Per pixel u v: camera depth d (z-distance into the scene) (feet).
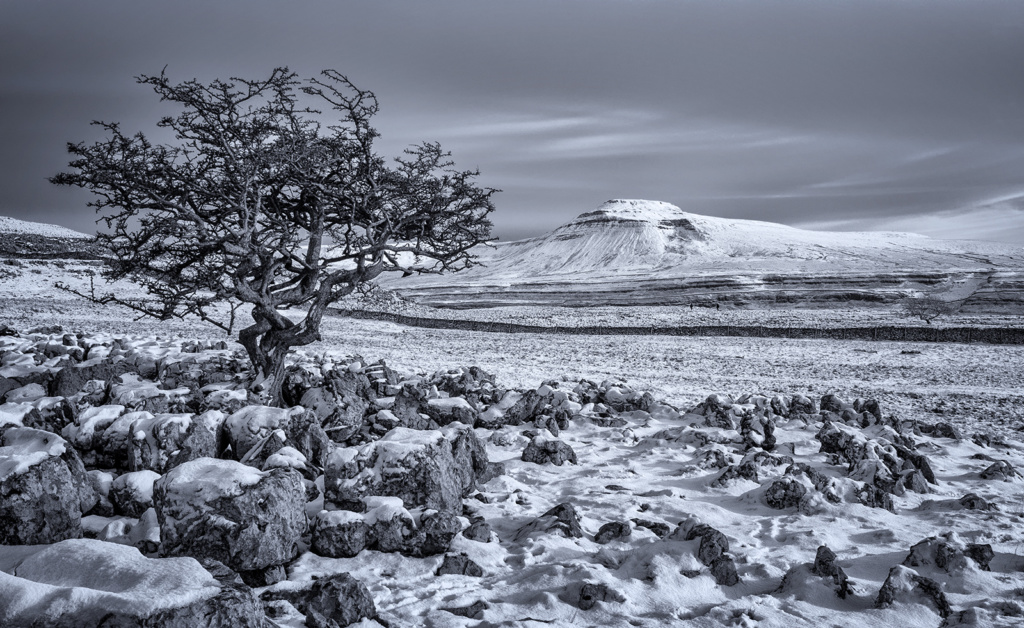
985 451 47.32
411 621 19.51
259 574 21.40
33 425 32.07
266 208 43.65
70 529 22.63
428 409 43.09
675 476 37.29
